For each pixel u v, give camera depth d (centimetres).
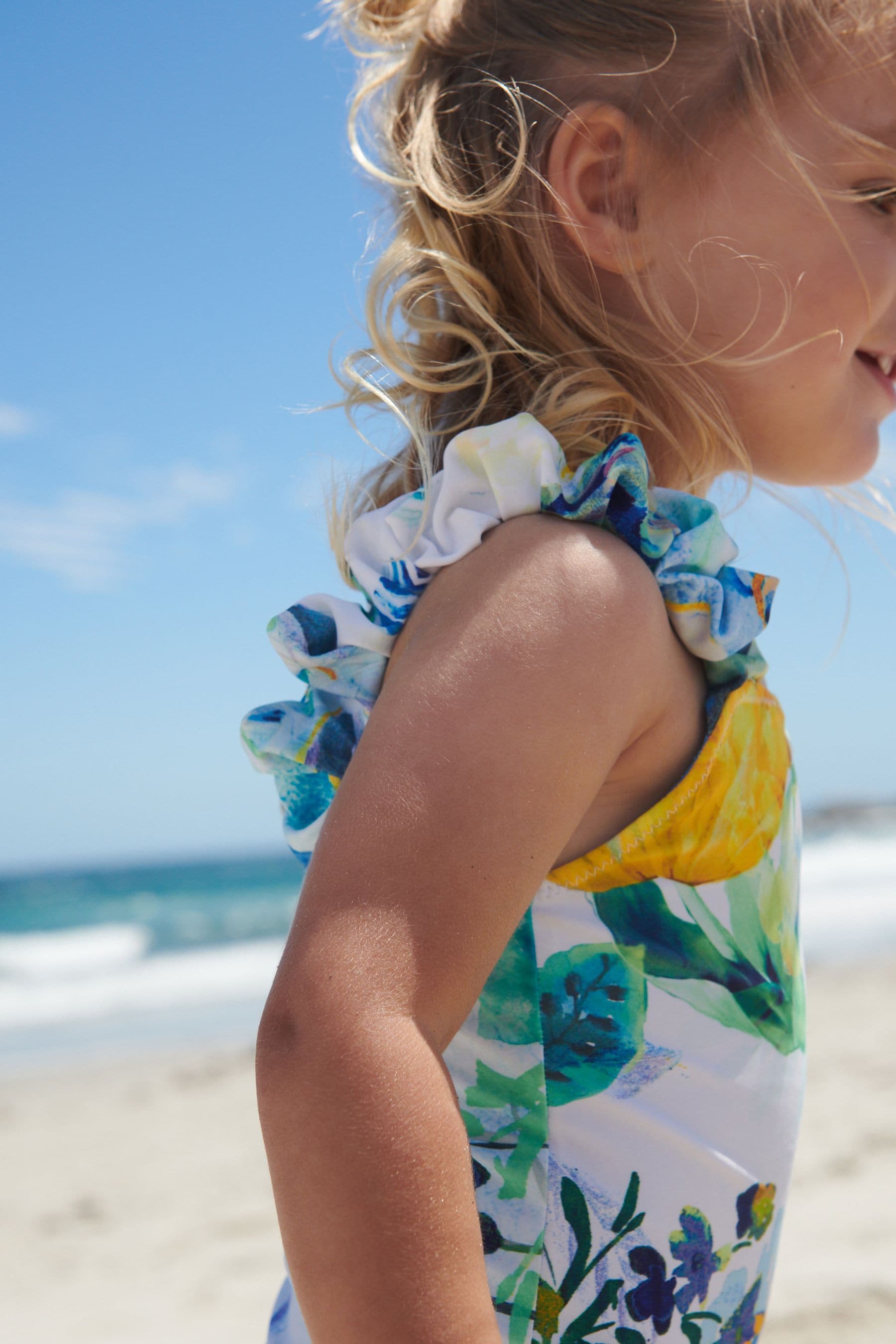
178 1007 1347
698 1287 85
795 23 98
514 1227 82
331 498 114
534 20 108
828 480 108
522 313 104
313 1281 61
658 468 104
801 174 97
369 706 94
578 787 72
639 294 101
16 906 3103
